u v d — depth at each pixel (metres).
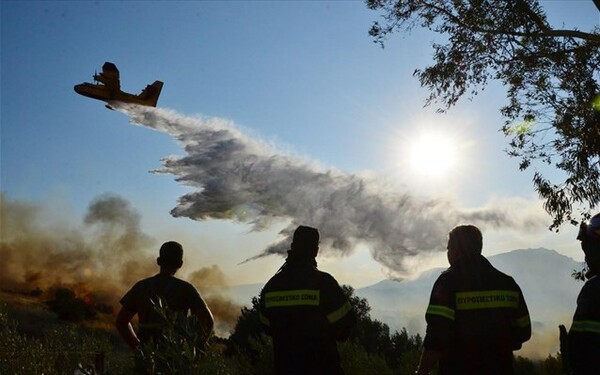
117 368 6.07
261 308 5.22
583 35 13.80
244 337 19.59
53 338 6.46
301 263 5.17
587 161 13.90
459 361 4.71
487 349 4.69
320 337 4.99
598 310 4.21
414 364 10.26
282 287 5.11
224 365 5.13
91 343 6.54
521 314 4.81
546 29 14.03
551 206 14.08
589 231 4.48
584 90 13.88
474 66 14.62
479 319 4.71
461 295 4.75
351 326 5.08
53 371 5.98
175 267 6.00
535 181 14.16
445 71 14.62
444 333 4.68
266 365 9.41
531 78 14.27
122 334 5.84
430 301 4.80
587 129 13.83
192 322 3.39
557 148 14.22
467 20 14.41
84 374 3.64
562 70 14.08
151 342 3.37
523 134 14.30
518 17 13.97
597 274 4.43
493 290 4.76
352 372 9.75
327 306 5.03
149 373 3.34
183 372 3.24
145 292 5.83
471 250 4.85
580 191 13.91
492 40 14.29
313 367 4.95
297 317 5.02
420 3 14.73
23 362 5.84
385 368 10.28
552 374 15.07
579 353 4.23
